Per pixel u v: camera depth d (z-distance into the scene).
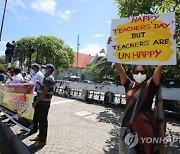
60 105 11.05
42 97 4.97
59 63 41.16
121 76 3.28
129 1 6.91
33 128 6.03
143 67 3.03
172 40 2.97
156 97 2.94
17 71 7.67
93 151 4.98
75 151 4.94
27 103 5.90
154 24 3.09
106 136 6.13
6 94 7.60
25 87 6.00
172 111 9.45
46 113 5.14
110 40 3.41
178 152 5.19
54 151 4.91
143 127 2.87
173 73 9.27
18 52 39.22
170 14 3.01
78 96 13.84
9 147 5.29
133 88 3.05
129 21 3.28
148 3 6.61
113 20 3.42
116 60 3.33
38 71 6.84
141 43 3.16
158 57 3.02
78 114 9.02
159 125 2.91
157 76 2.93
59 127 6.86
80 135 6.12
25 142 5.42
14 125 6.97
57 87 15.83
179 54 8.14
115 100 12.93
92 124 7.45
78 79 54.78
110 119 8.35
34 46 38.56
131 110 2.97
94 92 13.61
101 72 22.42
